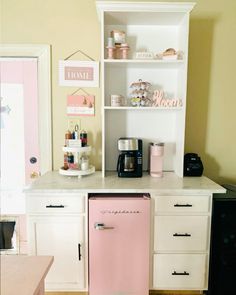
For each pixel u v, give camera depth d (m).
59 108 2.23
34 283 0.83
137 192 1.75
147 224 1.75
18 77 2.19
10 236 2.31
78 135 2.07
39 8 2.13
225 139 2.27
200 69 2.20
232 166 2.30
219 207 1.76
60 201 1.74
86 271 1.79
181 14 1.90
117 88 2.20
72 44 2.16
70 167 2.06
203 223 1.77
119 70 2.18
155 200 1.75
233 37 2.17
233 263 1.80
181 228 1.77
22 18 2.13
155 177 2.06
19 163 2.29
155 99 2.04
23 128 2.25
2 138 2.26
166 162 2.28
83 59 2.18
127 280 1.79
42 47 2.15
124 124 2.24
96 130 2.25
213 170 2.30
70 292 1.88
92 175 2.11
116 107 1.96
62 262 1.78
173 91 2.21
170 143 2.26
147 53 1.97
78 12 2.14
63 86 2.20
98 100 2.22
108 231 1.75
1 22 2.13
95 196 1.79
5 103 2.22
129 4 1.81
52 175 2.10
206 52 2.18
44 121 2.23
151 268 1.80
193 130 2.26
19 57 2.18
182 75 2.00
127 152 2.04
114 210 1.73
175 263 1.80
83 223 1.76
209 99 2.23
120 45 1.99
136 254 1.77
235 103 2.23
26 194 1.73
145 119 2.24
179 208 1.76
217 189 1.74
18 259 0.98
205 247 1.79
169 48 2.15
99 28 2.15
